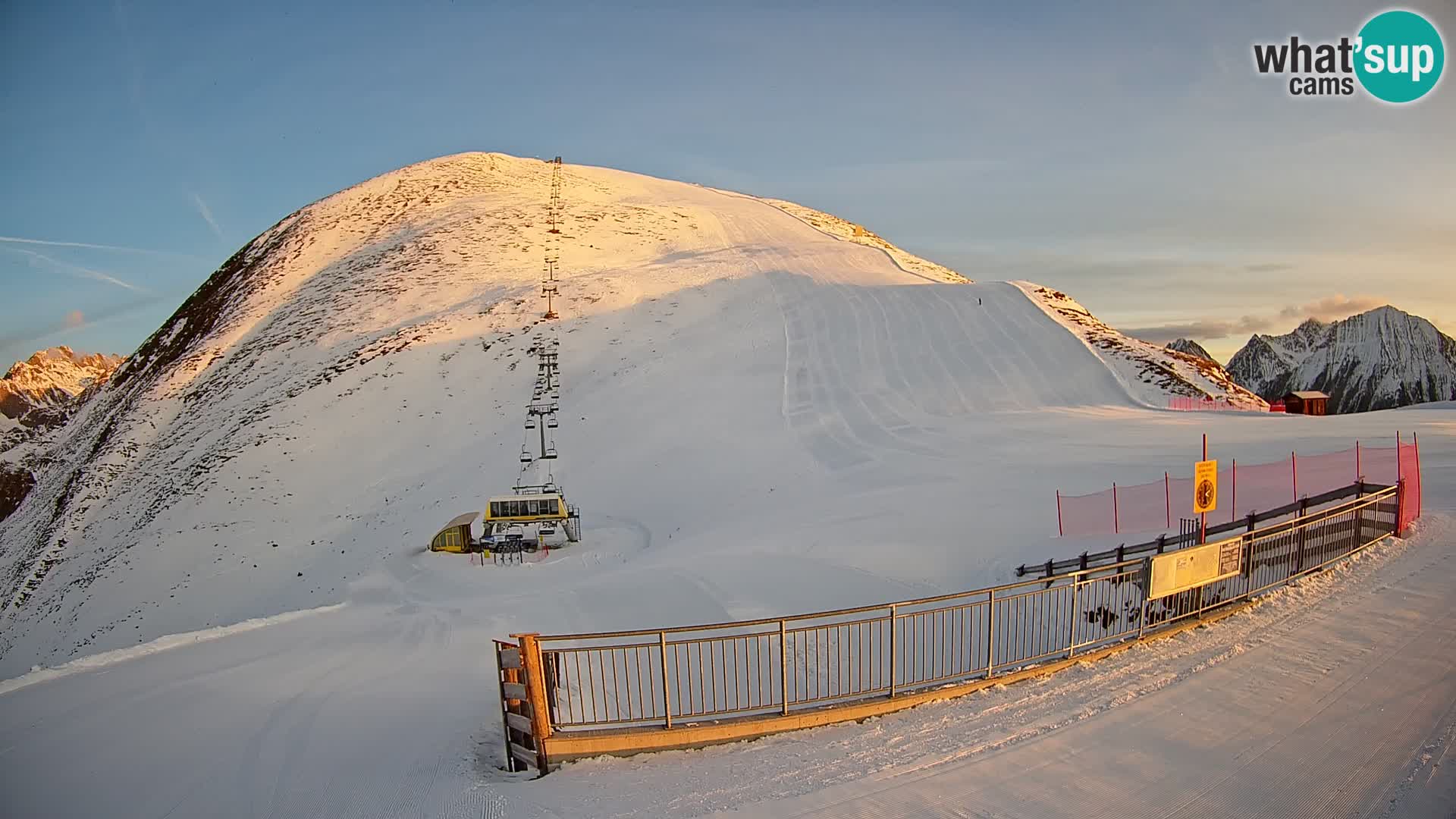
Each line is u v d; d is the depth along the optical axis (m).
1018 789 6.55
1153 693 8.50
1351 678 8.57
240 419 51.03
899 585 18.34
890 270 72.69
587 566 25.02
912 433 37.00
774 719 8.37
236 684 12.85
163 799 8.25
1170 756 7.02
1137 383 43.53
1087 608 13.87
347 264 76.06
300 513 39.59
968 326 51.66
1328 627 10.30
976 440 34.66
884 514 24.81
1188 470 25.22
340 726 10.41
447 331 57.22
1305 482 21.45
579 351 53.53
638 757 7.98
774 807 6.46
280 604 29.97
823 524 24.58
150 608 33.91
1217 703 8.12
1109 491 23.83
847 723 8.52
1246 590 11.98
